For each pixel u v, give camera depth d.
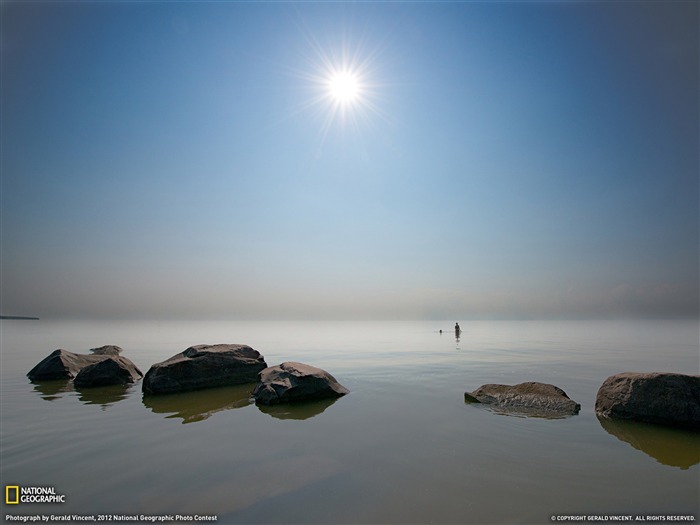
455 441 8.08
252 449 7.62
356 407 11.08
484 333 63.47
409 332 72.75
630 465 6.83
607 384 10.64
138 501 5.53
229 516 5.12
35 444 7.90
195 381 14.44
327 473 6.47
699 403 8.95
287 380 12.30
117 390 14.27
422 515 5.17
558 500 5.61
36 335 56.34
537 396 11.18
